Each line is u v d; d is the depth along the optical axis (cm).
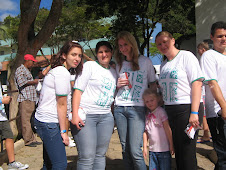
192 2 1052
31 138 499
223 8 657
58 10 519
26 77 474
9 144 354
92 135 250
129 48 263
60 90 224
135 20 994
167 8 1066
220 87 256
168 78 255
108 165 373
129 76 266
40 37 533
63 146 236
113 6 961
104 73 260
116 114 273
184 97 246
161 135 279
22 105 482
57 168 230
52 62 238
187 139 246
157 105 280
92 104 252
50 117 229
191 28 1884
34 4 503
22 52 541
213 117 263
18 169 357
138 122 260
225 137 250
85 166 248
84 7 1500
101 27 1662
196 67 240
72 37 1633
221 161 257
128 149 271
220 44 256
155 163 287
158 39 260
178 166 258
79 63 247
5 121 349
